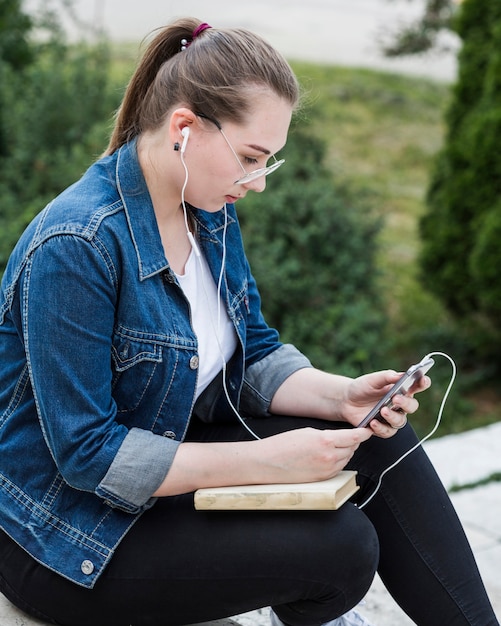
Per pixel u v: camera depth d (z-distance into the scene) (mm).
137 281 1486
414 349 4465
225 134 1465
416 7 10078
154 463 1453
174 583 1490
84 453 1431
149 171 1536
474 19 4188
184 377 1542
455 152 4188
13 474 1537
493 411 4047
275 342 1895
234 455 1481
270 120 1469
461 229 4180
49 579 1517
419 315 4770
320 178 4410
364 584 1499
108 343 1463
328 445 1474
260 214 3996
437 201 4375
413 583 1671
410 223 6074
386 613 2111
